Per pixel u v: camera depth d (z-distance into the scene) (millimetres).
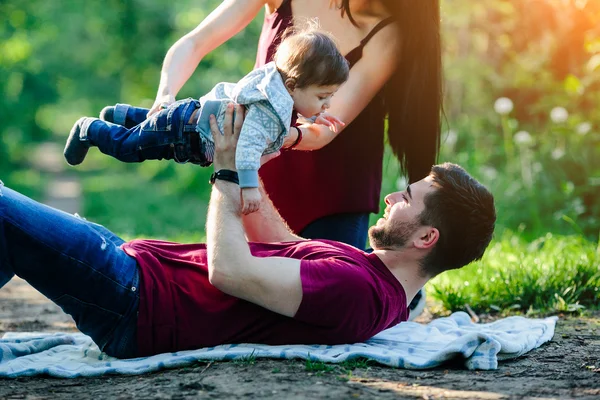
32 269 9461
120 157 10242
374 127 12844
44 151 114750
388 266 10227
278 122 9562
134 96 79688
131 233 37000
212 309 9812
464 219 9953
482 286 15023
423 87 12531
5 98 70750
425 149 12906
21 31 68938
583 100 27562
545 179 25578
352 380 8906
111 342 9906
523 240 20906
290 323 9828
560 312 13969
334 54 9648
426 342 10633
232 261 9414
